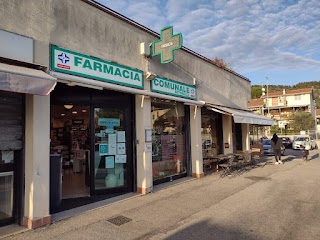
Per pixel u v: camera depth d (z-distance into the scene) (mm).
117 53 7402
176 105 10516
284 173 11648
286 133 44938
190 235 4910
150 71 8523
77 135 12023
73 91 7551
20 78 4359
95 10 6840
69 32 6141
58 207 6559
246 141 16078
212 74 12430
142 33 8367
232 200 7223
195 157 10664
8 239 4727
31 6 5395
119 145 8195
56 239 4738
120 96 8172
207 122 13102
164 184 9258
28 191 5320
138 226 5359
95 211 6297
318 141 31328
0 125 5176
